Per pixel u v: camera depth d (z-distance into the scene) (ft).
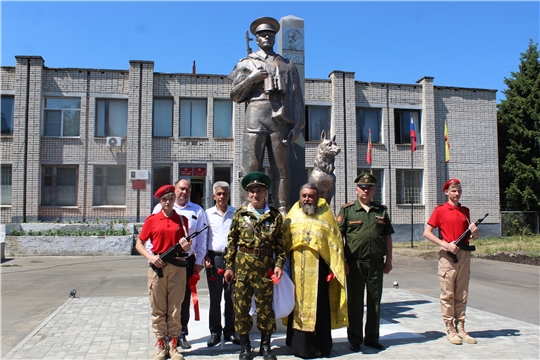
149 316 24.06
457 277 19.08
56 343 18.88
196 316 17.61
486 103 83.25
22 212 68.59
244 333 16.24
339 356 17.07
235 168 73.61
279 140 22.30
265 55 22.65
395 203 78.54
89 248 55.93
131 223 65.98
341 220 18.61
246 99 23.11
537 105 86.89
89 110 71.51
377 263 18.20
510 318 23.97
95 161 71.20
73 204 71.36
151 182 71.31
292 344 17.03
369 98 79.25
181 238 16.85
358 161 78.13
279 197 22.74
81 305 27.14
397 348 18.12
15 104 69.46
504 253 55.06
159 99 73.61
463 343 18.86
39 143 69.67
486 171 82.28
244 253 16.43
